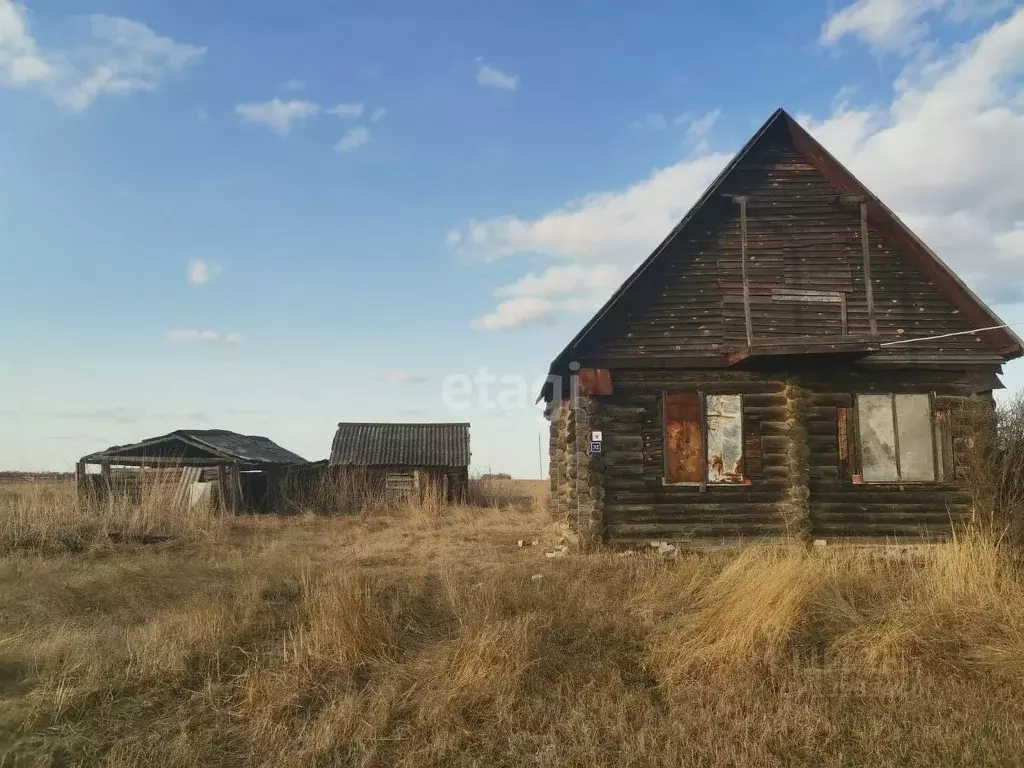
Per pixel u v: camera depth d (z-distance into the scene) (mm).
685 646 7465
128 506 17969
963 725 6020
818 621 8281
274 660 7383
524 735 5859
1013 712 6242
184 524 17656
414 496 26266
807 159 14117
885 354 13453
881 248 13984
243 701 6504
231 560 13375
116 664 7305
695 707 6387
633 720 6180
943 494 13312
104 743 5801
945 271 13398
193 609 8805
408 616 8875
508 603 9016
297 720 6188
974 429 12750
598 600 9250
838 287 13742
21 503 16703
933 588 9203
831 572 9812
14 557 13391
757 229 13859
